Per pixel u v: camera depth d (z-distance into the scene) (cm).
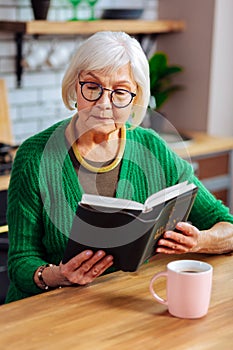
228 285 190
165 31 435
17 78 400
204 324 165
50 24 371
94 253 182
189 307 167
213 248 212
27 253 204
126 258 181
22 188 206
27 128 413
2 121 389
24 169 207
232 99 450
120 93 200
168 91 432
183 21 439
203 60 435
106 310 172
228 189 421
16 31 369
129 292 184
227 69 441
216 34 426
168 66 455
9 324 163
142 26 415
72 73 204
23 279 198
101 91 198
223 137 430
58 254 209
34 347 152
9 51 393
